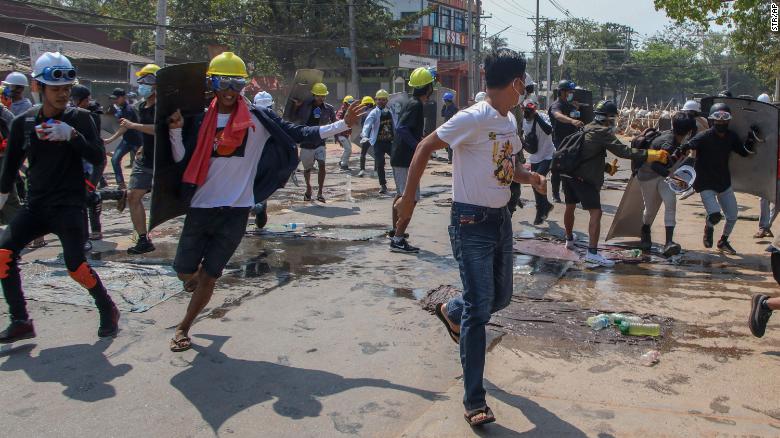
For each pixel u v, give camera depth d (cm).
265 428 340
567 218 730
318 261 686
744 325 497
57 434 333
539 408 359
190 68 399
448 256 712
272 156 449
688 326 495
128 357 429
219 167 420
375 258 700
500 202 343
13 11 3181
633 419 346
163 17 1952
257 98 892
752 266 684
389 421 347
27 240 443
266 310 524
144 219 686
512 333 475
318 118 940
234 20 2816
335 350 444
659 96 8594
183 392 380
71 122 441
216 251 426
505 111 341
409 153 729
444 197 1160
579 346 452
